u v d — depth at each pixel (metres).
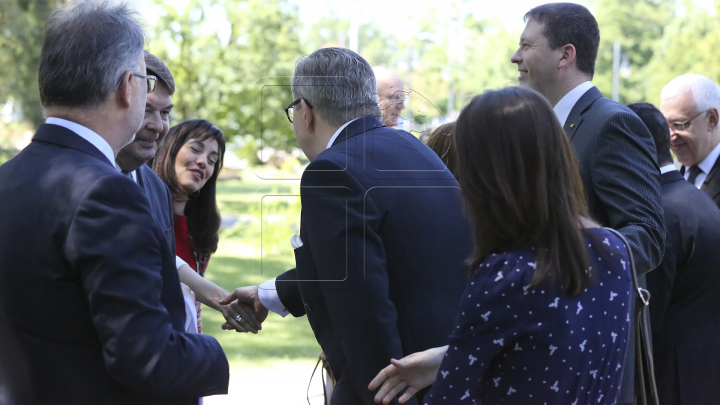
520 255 1.26
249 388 4.31
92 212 1.32
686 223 2.50
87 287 1.31
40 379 1.37
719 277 2.50
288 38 13.64
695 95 3.16
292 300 2.35
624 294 1.32
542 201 1.25
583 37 2.27
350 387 1.82
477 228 1.33
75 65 1.42
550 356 1.22
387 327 1.66
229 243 7.84
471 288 1.28
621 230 1.97
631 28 53.31
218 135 2.62
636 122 2.12
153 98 1.97
